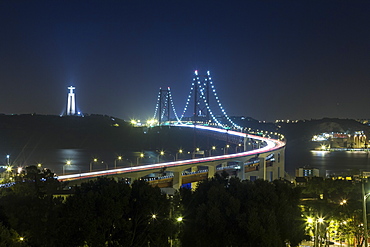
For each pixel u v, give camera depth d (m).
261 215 59.75
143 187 61.59
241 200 65.31
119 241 57.06
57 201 67.81
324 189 109.25
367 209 81.25
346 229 77.31
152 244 57.91
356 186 115.75
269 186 67.00
